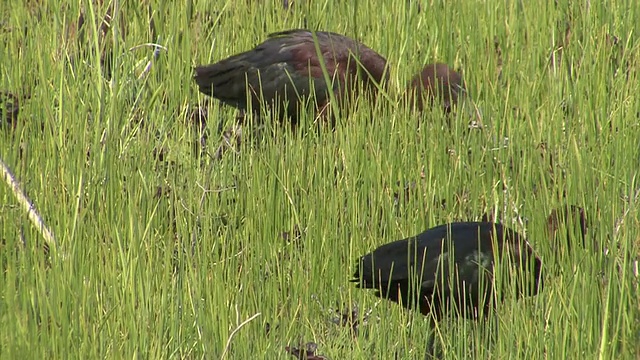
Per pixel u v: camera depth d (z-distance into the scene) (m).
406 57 16.73
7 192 11.74
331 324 10.99
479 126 14.23
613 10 17.69
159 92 15.16
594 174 12.77
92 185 11.73
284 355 9.89
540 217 11.65
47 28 15.84
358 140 13.49
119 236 10.47
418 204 12.34
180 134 14.36
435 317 10.85
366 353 10.39
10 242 10.48
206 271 10.66
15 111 13.96
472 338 10.52
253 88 15.97
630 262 10.55
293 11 17.72
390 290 11.06
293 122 16.19
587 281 10.18
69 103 13.59
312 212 11.97
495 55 17.02
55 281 9.68
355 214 12.16
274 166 12.95
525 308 10.17
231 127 15.73
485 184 13.10
